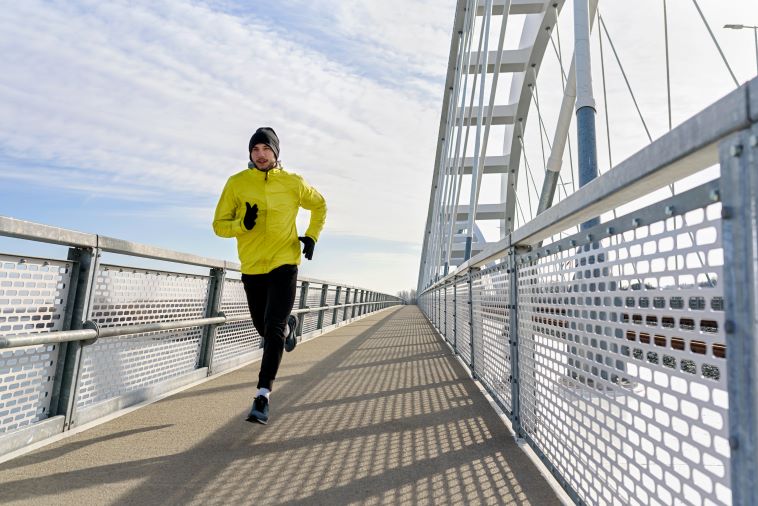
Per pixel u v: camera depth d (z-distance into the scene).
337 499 1.51
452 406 2.76
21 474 1.67
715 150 0.77
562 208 1.44
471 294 3.76
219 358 3.93
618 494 1.13
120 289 2.54
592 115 3.83
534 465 1.81
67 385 2.19
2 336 1.77
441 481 1.66
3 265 1.81
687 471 0.86
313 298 7.75
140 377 2.83
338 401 2.88
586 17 4.00
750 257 0.67
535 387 1.88
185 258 3.02
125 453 1.91
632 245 1.08
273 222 2.49
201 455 1.91
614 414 1.16
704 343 0.81
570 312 1.48
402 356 4.99
